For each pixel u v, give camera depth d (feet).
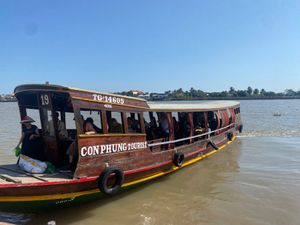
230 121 65.92
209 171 42.39
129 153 31.22
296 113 164.04
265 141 68.59
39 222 26.48
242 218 27.55
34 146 30.37
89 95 27.32
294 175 40.42
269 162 47.83
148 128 41.63
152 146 36.19
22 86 28.84
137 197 32.32
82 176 26.27
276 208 29.63
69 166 28.99
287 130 89.10
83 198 27.45
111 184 28.76
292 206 30.09
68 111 32.12
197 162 47.44
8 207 24.23
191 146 44.88
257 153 54.80
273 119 127.03
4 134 81.41
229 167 44.62
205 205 30.37
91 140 26.99
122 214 28.17
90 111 31.17
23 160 28.96
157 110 36.35
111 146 28.99
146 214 28.27
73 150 28.19
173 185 36.40
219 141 57.52
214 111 53.72
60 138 29.76
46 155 30.81
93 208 29.40
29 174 26.91
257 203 30.89
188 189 34.96
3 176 26.17
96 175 27.40
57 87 26.13
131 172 31.22
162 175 39.06
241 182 37.58
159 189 34.91
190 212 28.73
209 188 35.32
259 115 150.20
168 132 40.68
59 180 25.26
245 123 110.63
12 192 23.40
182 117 48.96
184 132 45.91
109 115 32.37
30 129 30.83
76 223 26.32
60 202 26.00
